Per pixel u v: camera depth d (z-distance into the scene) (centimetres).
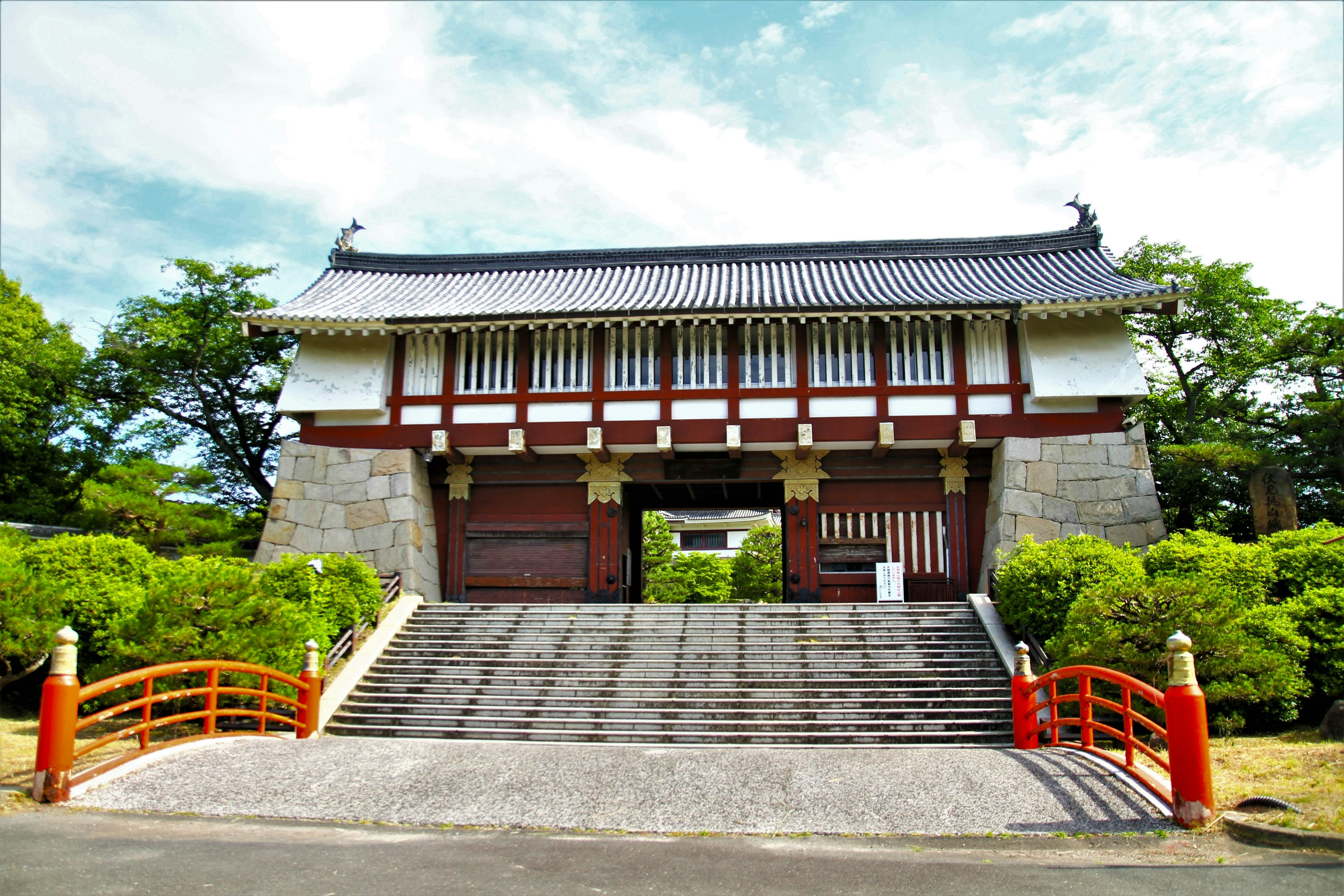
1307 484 2234
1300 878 651
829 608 1828
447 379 2191
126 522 2297
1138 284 2128
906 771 944
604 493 2211
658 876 668
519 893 629
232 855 701
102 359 2778
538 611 1875
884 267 2505
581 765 985
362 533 2122
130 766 938
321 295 2405
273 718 1207
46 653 1341
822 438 2092
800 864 699
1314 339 2170
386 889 630
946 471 2153
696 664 1599
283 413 2208
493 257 2642
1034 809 824
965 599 2095
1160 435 2738
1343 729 1118
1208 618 1181
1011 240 2522
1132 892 631
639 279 2517
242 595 1349
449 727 1429
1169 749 807
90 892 605
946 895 630
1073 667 1062
